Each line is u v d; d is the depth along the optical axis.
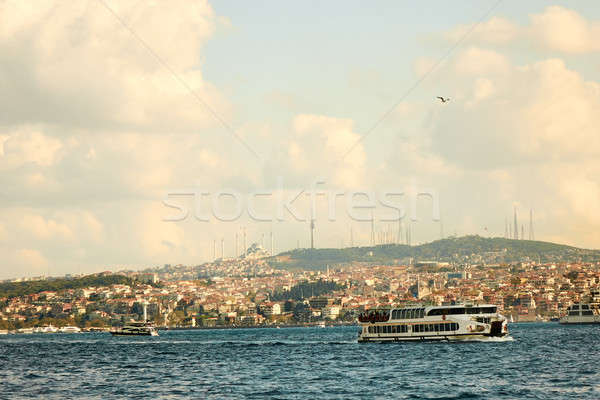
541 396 139.62
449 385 155.75
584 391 144.12
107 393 155.25
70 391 159.62
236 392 152.25
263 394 148.75
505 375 170.50
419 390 149.62
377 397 142.25
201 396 147.88
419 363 198.38
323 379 170.38
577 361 199.88
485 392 145.75
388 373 177.88
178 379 177.75
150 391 156.50
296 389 154.62
